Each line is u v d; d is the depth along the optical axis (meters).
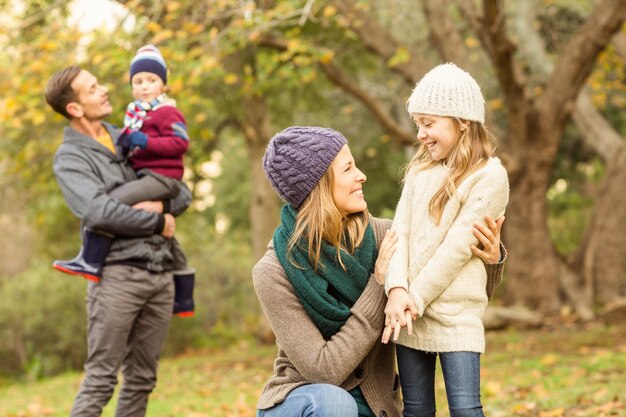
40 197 12.72
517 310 11.59
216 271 16.41
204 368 10.12
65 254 14.95
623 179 12.50
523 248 12.15
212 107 11.36
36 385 10.66
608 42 11.05
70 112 4.20
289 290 2.84
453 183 2.94
